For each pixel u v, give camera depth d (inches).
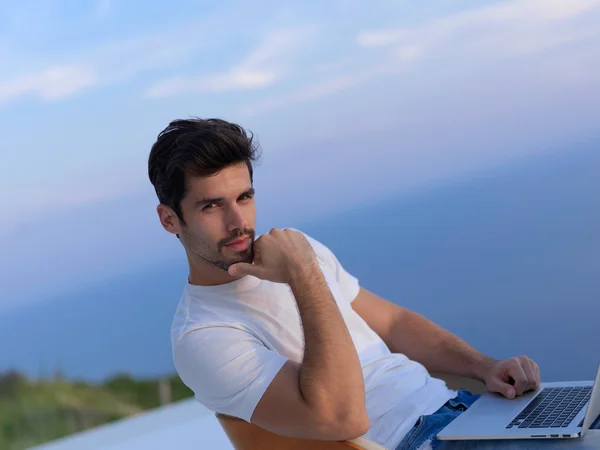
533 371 64.7
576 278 386.9
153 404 510.9
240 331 59.3
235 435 57.0
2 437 500.1
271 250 58.3
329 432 52.6
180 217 61.2
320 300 56.3
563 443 51.3
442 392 67.4
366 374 65.2
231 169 59.7
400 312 75.4
